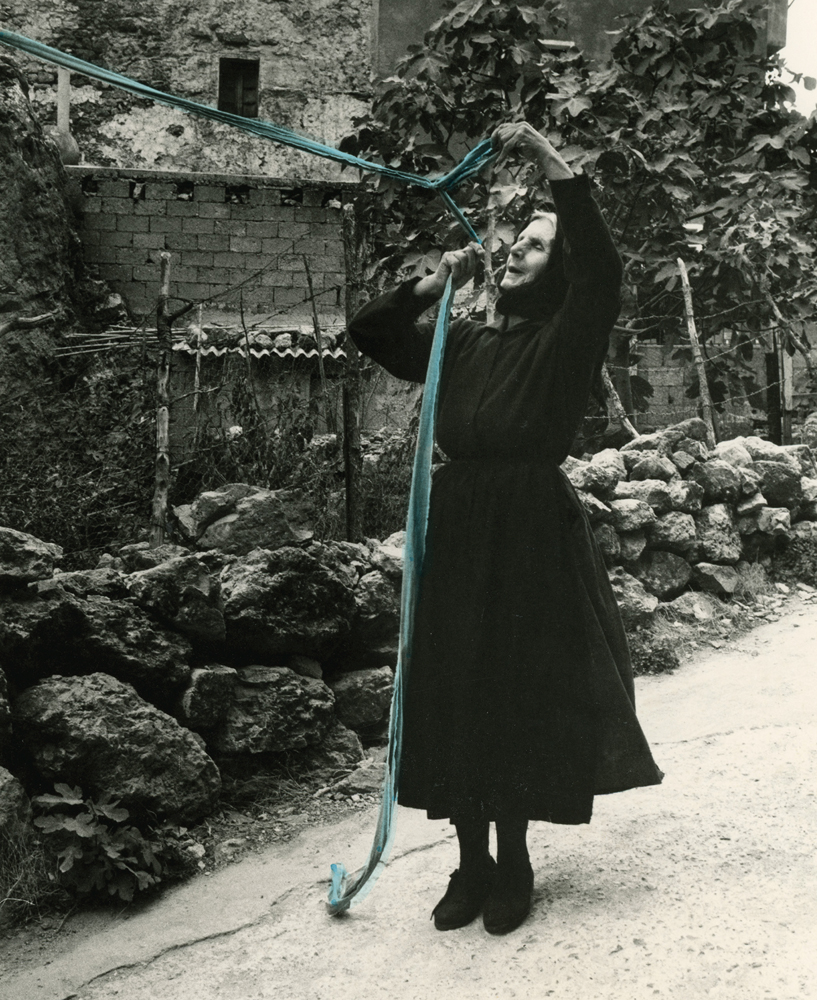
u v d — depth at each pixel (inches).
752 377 365.7
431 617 99.7
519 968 94.3
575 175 93.0
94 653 132.1
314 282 422.9
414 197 336.5
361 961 100.3
